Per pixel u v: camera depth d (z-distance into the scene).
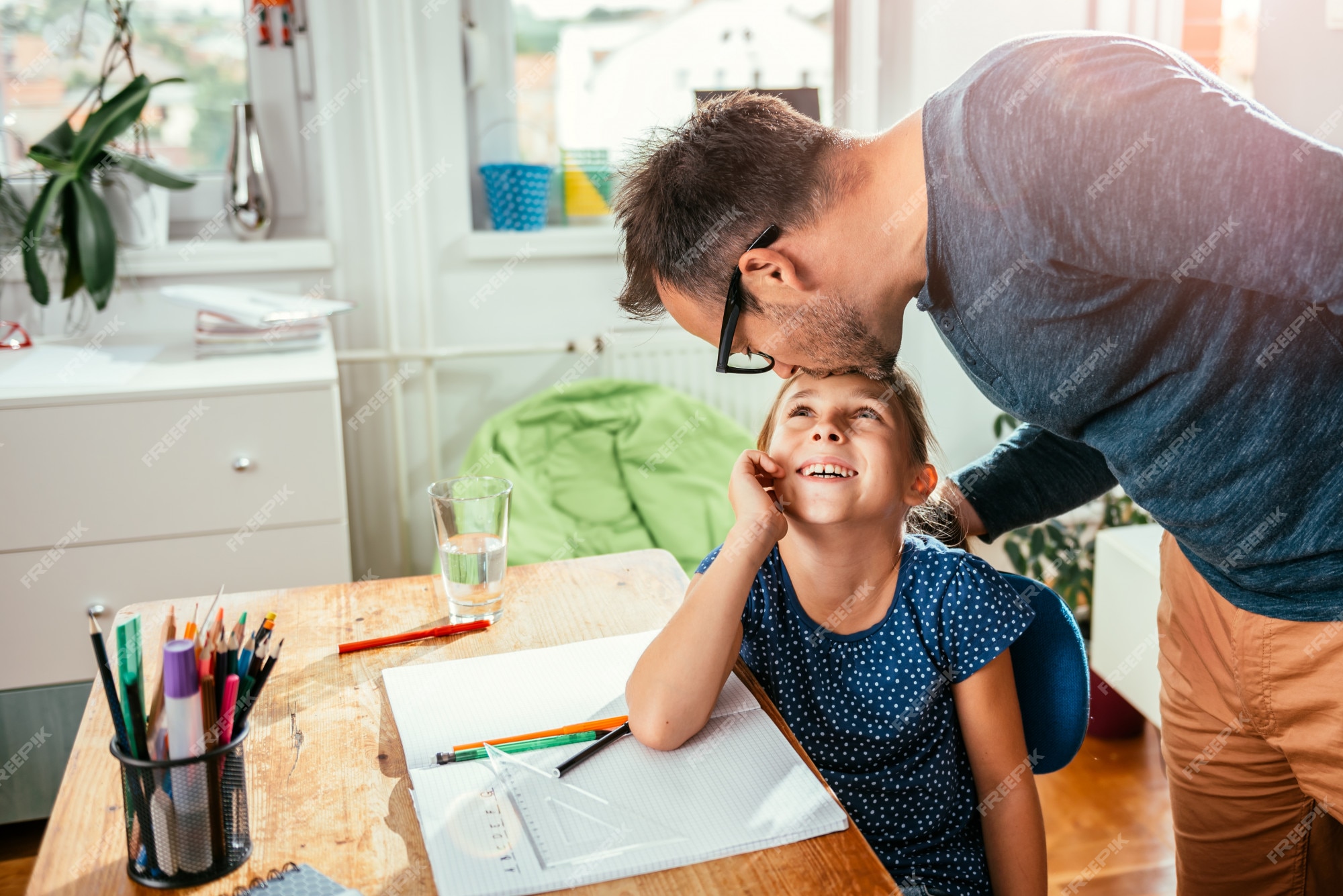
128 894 0.65
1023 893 0.92
